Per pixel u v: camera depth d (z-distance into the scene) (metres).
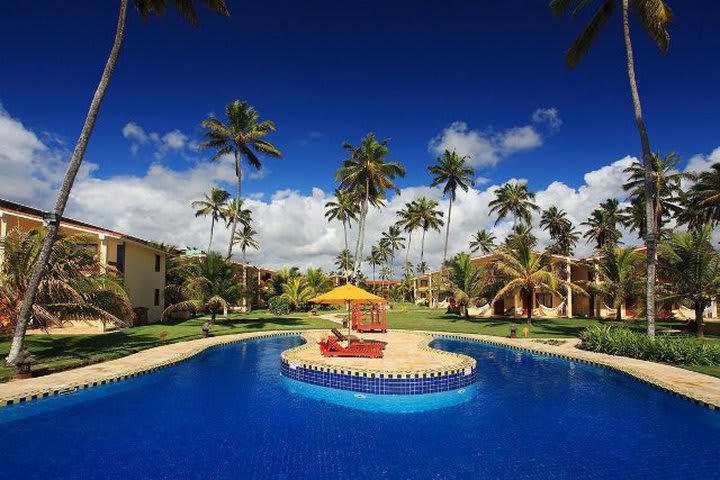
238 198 34.56
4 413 9.31
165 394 11.31
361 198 43.19
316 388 12.03
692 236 21.86
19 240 14.53
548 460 7.35
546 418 9.58
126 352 16.16
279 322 31.84
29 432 8.47
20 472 6.73
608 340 17.19
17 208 27.47
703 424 9.18
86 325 23.09
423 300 70.75
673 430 8.81
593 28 19.39
